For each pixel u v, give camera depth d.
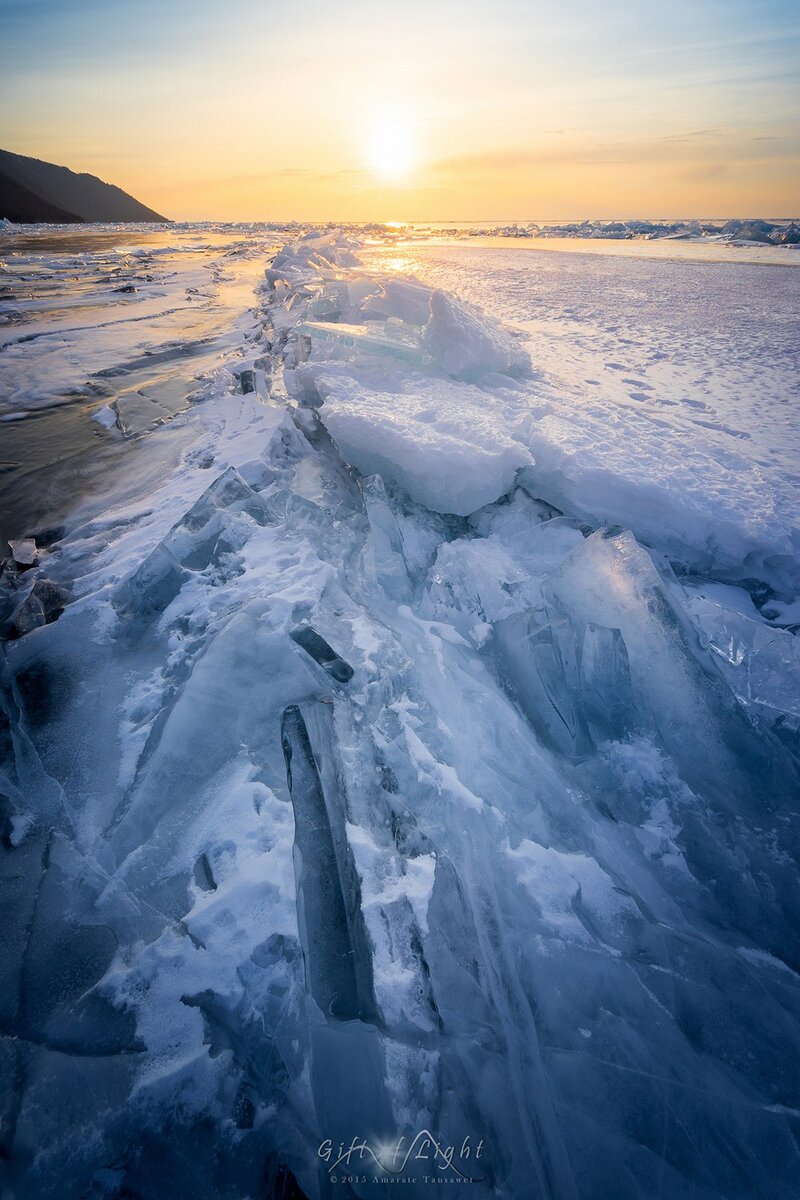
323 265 15.72
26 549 3.77
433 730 2.33
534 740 2.40
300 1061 1.49
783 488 4.01
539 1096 1.48
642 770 2.29
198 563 3.23
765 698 2.50
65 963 1.67
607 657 2.54
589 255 23.92
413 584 3.25
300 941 1.67
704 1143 1.44
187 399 6.54
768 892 1.95
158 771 2.12
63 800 2.13
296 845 1.88
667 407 5.85
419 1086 1.48
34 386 7.22
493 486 3.62
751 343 8.70
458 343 5.44
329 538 3.47
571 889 1.88
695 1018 1.64
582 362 7.59
